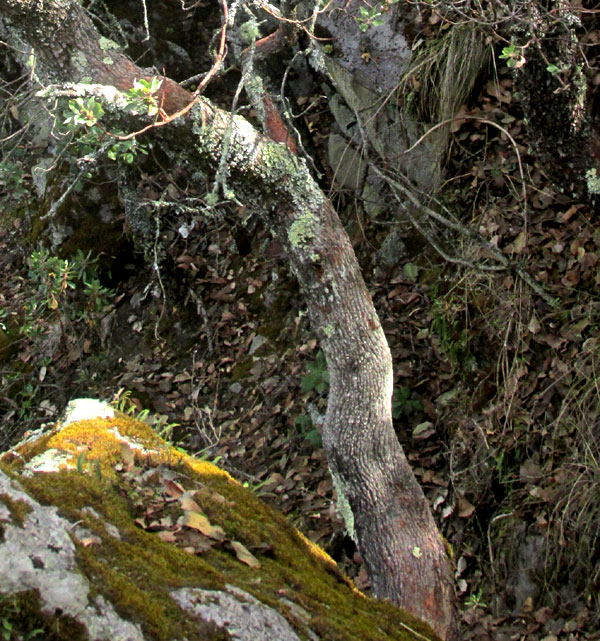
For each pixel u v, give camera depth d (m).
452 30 4.97
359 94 5.56
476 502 4.28
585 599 3.71
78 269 6.82
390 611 2.39
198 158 2.90
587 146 3.04
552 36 2.83
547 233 4.58
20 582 1.69
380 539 3.02
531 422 4.21
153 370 6.27
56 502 2.05
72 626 1.68
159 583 1.90
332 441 3.08
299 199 2.96
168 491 2.45
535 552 3.93
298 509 4.79
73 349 6.67
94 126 2.82
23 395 6.61
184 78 7.02
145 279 6.75
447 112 5.10
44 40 2.78
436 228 5.23
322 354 5.28
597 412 3.94
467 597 4.06
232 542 2.30
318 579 2.40
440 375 4.84
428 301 5.14
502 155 4.98
